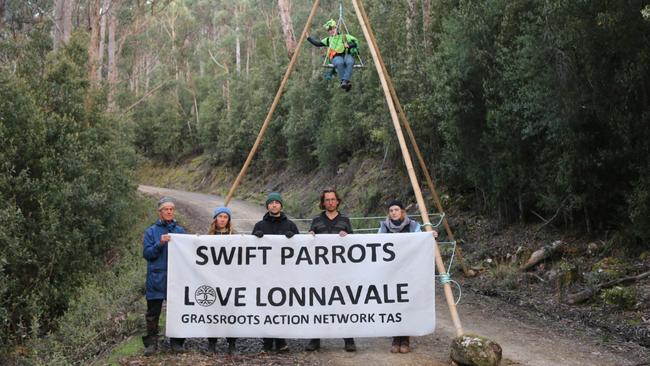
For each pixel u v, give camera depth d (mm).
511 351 6793
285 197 34656
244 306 6492
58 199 13461
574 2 9594
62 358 7406
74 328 8852
